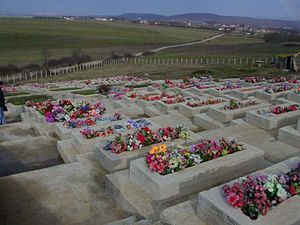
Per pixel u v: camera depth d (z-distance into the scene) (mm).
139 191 6219
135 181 6414
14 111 15531
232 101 12703
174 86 18859
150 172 6109
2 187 6574
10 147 9469
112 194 6410
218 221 4863
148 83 23609
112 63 48250
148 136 8055
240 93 15812
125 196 6047
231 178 6766
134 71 36938
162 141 8172
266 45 68562
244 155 6973
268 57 45406
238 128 10383
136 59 51281
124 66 43531
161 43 85875
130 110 14344
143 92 17562
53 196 6348
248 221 4559
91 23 153750
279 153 8438
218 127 11109
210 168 6359
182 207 5457
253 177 5738
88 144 8398
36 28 101562
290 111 10992
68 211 5906
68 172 7316
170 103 13828
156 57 53094
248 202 4789
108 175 6699
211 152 6859
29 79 35406
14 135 10969
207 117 11906
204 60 46031
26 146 9578
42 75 37938
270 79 21344
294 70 30312
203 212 5113
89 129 9133
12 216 5688
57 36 84188
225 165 6586
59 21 155500
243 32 161125
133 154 7434
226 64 40156
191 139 8352
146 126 9492
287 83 18484
